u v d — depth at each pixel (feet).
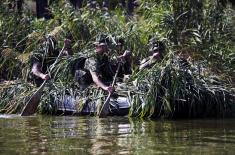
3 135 48.21
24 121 58.49
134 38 73.05
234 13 79.97
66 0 79.71
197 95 62.90
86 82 66.64
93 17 77.66
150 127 53.36
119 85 65.00
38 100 64.34
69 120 59.11
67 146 42.50
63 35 74.33
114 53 70.49
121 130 51.13
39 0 93.04
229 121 58.34
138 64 71.77
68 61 68.03
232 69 71.97
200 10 75.61
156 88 61.98
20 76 74.23
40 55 68.95
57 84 67.51
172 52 66.28
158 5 76.74
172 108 61.77
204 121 58.39
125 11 83.15
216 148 41.50
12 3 85.20
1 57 75.56
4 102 68.39
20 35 78.79
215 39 74.69
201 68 68.69
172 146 42.39
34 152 40.29
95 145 42.83
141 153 39.55
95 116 62.59
